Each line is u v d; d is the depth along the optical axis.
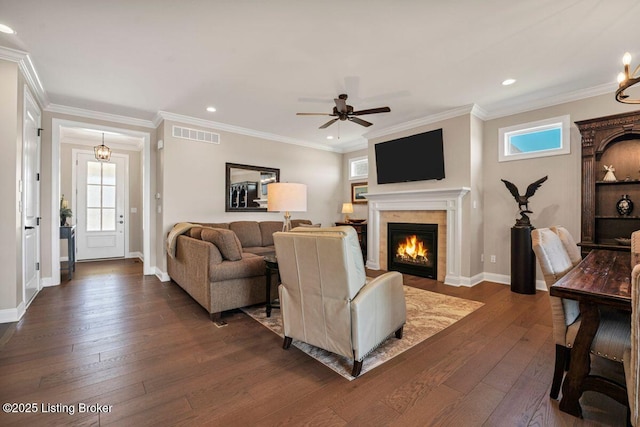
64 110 4.25
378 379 1.92
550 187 3.94
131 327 2.75
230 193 5.29
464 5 2.15
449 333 2.62
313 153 6.55
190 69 3.14
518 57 2.90
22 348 2.31
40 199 4.05
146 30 2.46
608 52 2.80
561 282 1.53
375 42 2.64
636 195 3.32
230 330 2.70
